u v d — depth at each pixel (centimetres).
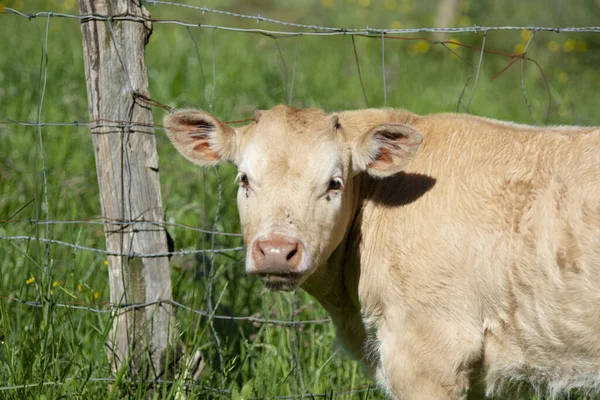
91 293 668
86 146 1038
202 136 584
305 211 516
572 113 1257
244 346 677
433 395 535
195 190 927
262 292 713
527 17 1961
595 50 1775
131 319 601
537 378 535
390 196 558
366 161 552
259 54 1638
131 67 580
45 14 584
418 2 2259
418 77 1573
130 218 593
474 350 523
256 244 496
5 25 1775
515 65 1717
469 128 561
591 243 483
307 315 725
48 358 557
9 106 1138
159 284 604
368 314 567
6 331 573
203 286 714
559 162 507
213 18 2155
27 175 920
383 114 599
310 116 550
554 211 496
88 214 855
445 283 520
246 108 1171
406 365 538
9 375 552
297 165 523
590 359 507
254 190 526
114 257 600
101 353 608
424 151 559
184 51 1535
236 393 574
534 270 500
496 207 514
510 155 527
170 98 1229
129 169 588
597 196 483
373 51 1800
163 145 1040
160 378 605
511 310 512
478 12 2000
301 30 2020
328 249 541
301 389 618
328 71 1545
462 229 518
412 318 534
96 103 584
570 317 496
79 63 1399
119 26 575
